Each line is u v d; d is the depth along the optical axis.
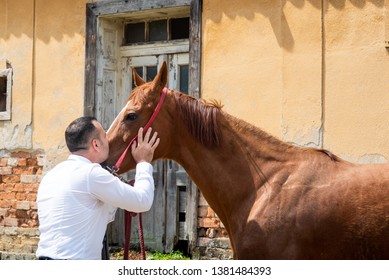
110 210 3.44
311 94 6.18
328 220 3.44
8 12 8.37
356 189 3.47
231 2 6.70
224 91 6.69
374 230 3.37
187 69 7.41
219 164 3.80
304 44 6.24
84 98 7.66
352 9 6.01
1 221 8.27
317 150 3.75
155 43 7.59
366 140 5.89
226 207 3.79
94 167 3.29
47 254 3.21
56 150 7.87
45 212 3.28
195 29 6.88
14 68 8.27
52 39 7.99
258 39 6.51
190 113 3.86
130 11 7.37
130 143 3.81
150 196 3.37
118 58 7.89
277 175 3.66
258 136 3.81
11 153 8.27
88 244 3.25
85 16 7.73
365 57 5.93
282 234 3.49
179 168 7.27
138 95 3.87
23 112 8.16
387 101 5.80
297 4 6.30
